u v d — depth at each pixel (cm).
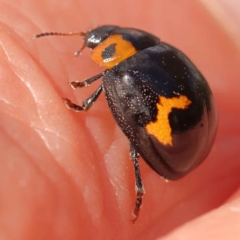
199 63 6
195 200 5
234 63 6
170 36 6
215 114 5
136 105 5
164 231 5
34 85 5
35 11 5
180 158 5
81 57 5
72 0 5
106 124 5
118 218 5
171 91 5
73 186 5
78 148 5
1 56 5
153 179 5
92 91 5
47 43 5
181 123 5
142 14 6
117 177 5
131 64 5
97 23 5
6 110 5
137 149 5
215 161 5
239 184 5
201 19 6
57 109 5
